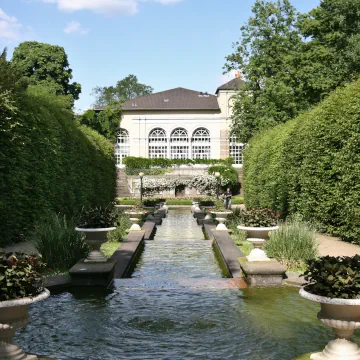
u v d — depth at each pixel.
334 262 4.18
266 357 4.73
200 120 55.88
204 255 12.02
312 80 26.88
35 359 4.06
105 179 25.00
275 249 9.16
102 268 7.89
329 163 13.75
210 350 4.94
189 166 51.78
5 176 11.82
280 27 30.55
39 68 42.06
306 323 5.83
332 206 13.45
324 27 27.95
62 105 23.02
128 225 17.06
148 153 56.19
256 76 30.42
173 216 27.84
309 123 15.54
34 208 13.55
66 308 6.59
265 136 24.42
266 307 6.59
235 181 47.75
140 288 7.79
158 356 4.77
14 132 12.21
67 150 17.30
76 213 16.73
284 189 18.36
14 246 11.81
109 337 5.36
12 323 3.81
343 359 3.94
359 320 3.89
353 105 12.47
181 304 6.78
